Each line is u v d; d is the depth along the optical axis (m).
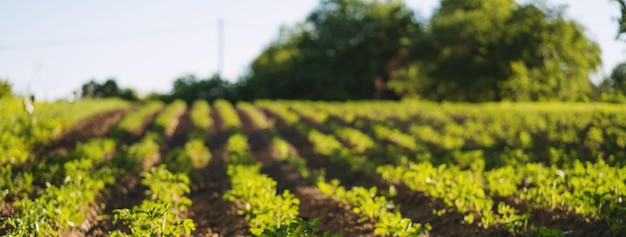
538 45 49.53
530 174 13.25
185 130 32.38
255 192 11.55
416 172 13.07
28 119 20.19
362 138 22.31
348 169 18.25
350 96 75.56
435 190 12.03
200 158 20.06
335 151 19.27
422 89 57.91
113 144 21.17
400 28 79.81
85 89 38.47
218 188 15.87
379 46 79.44
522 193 12.09
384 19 79.69
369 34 79.62
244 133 31.42
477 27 52.22
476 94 53.16
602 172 11.52
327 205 12.43
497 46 51.72
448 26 54.41
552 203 11.00
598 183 10.62
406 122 30.33
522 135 20.27
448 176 11.97
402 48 74.94
